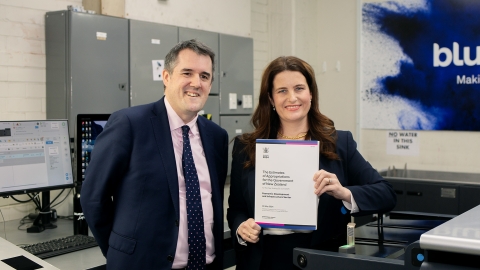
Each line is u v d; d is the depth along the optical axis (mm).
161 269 1479
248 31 4117
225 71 3750
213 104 3656
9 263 1560
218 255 1647
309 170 1429
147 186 1497
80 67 2807
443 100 3975
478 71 3793
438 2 3957
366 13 4344
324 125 1627
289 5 4523
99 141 1540
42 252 1847
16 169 2127
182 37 3400
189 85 1540
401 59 4176
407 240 1419
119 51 3018
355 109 4488
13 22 2787
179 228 1531
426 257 860
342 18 4562
